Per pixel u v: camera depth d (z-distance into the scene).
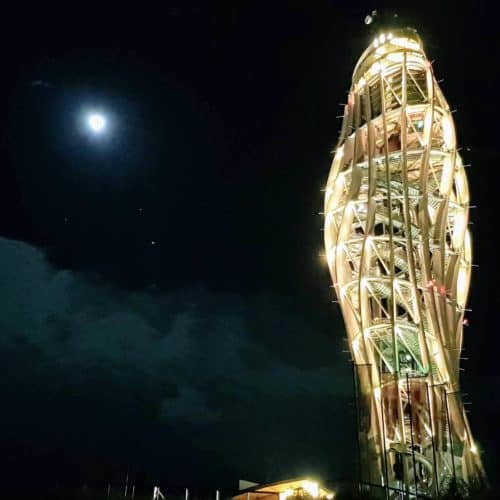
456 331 57.28
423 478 55.59
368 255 60.66
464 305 61.12
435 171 68.00
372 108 71.81
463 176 65.56
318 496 56.97
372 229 60.97
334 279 64.94
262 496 63.00
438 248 59.81
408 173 67.31
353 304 62.12
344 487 46.88
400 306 65.81
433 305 57.06
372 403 55.97
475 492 41.53
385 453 51.09
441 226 60.56
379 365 59.44
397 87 72.56
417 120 69.38
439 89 70.31
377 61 73.06
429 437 55.47
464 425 53.59
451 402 54.38
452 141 66.06
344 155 68.44
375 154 64.56
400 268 64.88
